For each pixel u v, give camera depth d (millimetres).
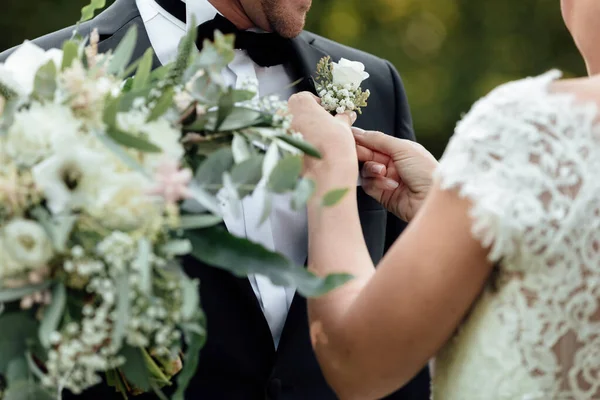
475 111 1677
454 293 1669
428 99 10320
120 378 1954
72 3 9102
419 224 1702
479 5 10453
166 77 1779
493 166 1606
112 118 1604
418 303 1682
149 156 1618
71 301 1644
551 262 1620
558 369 1661
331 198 1716
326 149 2055
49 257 1555
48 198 1546
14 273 1576
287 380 2365
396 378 1779
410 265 1684
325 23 10328
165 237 1617
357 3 10328
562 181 1587
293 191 1673
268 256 1684
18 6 8977
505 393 1678
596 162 1593
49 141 1571
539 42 10516
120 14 2525
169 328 1657
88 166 1542
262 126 1847
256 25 2480
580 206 1586
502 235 1590
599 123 1609
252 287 2402
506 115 1627
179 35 2469
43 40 2484
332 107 2309
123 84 1847
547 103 1620
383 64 2795
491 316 1701
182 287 1617
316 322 1876
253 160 1711
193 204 1719
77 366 1702
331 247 1933
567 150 1588
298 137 1885
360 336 1750
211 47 1732
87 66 1801
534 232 1591
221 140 1836
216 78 1716
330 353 1828
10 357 1645
